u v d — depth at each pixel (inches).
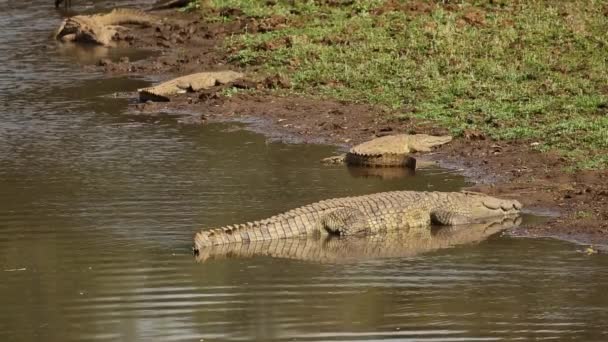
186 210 1656.0
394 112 2185.0
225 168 1884.8
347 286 1347.2
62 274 1398.9
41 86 2556.6
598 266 1392.7
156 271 1406.3
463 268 1405.0
